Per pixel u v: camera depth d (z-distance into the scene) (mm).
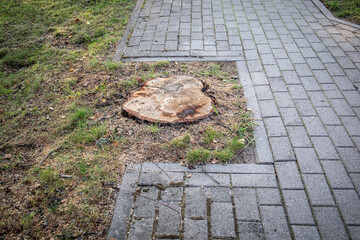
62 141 3699
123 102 4250
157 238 2637
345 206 2838
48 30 6344
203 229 2691
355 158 3309
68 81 4770
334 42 5480
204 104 3998
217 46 5477
